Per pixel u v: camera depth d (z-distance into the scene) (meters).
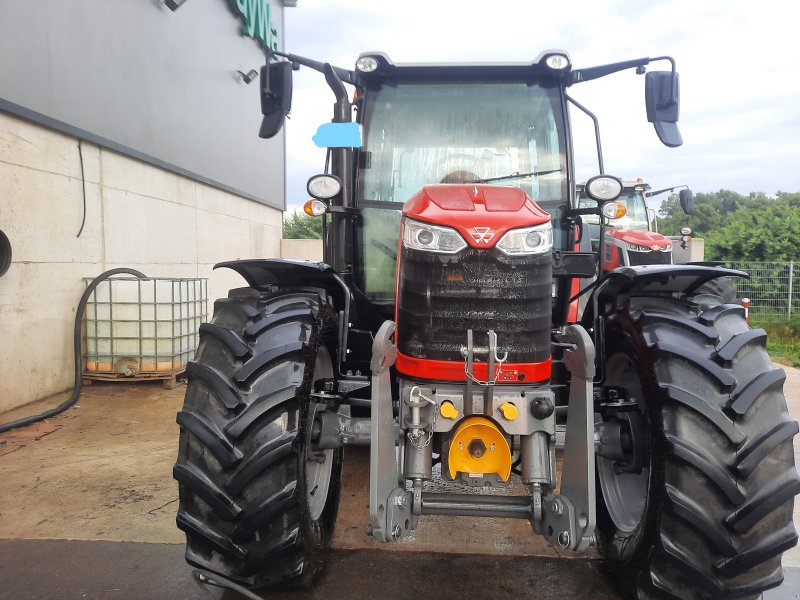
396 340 2.35
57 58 5.31
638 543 2.17
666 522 2.01
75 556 2.78
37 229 5.20
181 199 7.93
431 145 3.39
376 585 2.56
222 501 2.07
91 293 5.69
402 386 2.23
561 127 3.38
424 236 2.19
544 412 2.06
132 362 5.75
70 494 3.46
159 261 7.35
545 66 3.30
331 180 2.87
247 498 2.09
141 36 6.75
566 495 2.08
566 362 2.25
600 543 2.64
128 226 6.60
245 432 2.10
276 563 2.16
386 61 3.32
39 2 5.07
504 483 2.06
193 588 2.54
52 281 5.40
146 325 5.72
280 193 12.74
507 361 2.14
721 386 2.06
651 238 10.05
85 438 4.42
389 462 2.07
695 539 1.99
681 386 2.06
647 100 3.12
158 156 7.19
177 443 4.32
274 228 12.46
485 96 3.41
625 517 2.53
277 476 2.11
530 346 2.16
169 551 2.83
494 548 2.90
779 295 13.16
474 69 3.35
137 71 6.67
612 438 2.48
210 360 2.24
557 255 2.95
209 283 8.90
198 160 8.37
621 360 2.57
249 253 10.79
